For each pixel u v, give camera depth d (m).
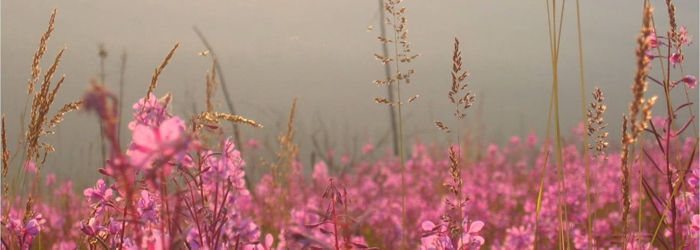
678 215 3.57
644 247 3.56
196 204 2.70
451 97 3.19
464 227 2.86
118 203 2.57
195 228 2.39
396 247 5.74
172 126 1.38
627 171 2.58
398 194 8.96
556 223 4.94
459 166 3.14
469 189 8.05
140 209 2.28
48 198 6.87
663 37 3.21
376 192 8.94
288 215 5.92
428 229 2.89
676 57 3.17
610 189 6.88
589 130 3.03
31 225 2.90
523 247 4.86
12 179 3.30
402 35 3.55
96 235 2.59
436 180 9.24
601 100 3.01
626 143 2.00
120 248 2.38
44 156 3.31
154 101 2.23
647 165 7.83
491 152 10.45
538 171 10.01
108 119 1.08
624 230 2.68
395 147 9.71
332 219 2.22
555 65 3.15
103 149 4.02
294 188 6.92
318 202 6.33
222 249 2.54
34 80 3.46
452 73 3.21
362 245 2.17
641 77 1.95
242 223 2.80
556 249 5.13
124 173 1.30
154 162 1.60
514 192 8.66
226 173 2.62
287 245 2.30
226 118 2.58
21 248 2.87
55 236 5.69
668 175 3.26
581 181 7.22
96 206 2.57
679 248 3.29
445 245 2.82
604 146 3.01
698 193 3.21
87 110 1.06
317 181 6.95
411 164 9.59
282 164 6.00
